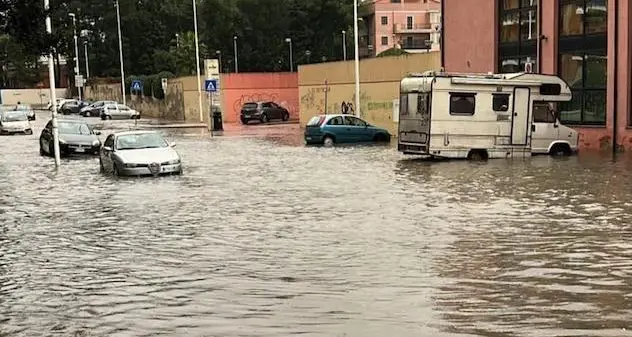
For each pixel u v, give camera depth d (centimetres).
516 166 2222
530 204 1456
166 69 9825
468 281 868
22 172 2472
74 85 10656
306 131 3531
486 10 3328
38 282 930
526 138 2516
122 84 8194
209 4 11019
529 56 3112
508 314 733
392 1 12012
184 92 6850
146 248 1130
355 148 3225
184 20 10844
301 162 2567
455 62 3531
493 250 1036
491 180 1881
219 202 1622
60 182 2147
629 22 2644
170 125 5647
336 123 3500
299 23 11650
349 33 11750
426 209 1424
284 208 1498
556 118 2544
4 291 888
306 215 1398
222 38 11262
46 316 777
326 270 944
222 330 708
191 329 715
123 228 1320
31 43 1844
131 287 890
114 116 6931
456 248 1054
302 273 932
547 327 689
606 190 1636
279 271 948
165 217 1432
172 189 1897
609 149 2725
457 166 2267
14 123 4912
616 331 673
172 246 1138
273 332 696
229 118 6200
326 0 11538
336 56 11719
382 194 1666
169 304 809
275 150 3178
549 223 1237
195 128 5388
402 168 2256
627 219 1260
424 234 1167
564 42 2930
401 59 3850
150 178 2183
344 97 4491
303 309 771
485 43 3347
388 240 1127
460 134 2467
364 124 3566
